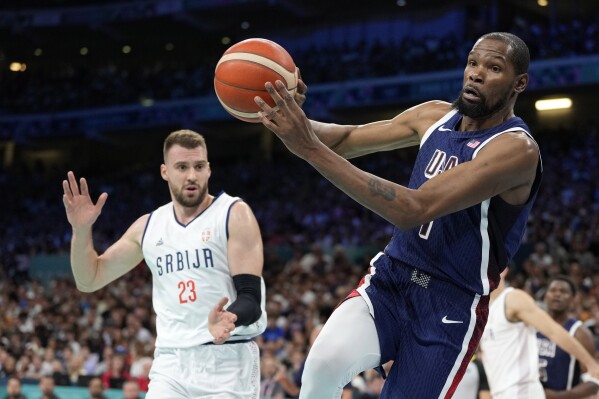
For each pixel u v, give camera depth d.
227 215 5.83
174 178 5.87
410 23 39.88
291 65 4.58
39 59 49.03
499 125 4.42
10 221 40.31
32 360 18.55
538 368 7.85
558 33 33.78
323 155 3.87
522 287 16.97
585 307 16.48
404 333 4.45
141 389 14.12
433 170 4.49
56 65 49.44
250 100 4.46
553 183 29.08
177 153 5.87
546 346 8.30
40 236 37.97
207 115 39.25
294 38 42.91
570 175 29.48
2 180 43.84
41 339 20.70
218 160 43.88
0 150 47.47
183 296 5.78
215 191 37.81
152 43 46.22
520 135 4.26
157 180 40.59
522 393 7.60
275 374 13.52
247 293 5.56
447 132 4.58
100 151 46.91
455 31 38.59
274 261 25.98
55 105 43.16
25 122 43.28
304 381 4.43
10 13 44.31
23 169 45.38
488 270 4.43
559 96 34.38
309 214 32.00
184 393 5.67
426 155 4.60
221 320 4.80
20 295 27.17
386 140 5.11
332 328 4.43
